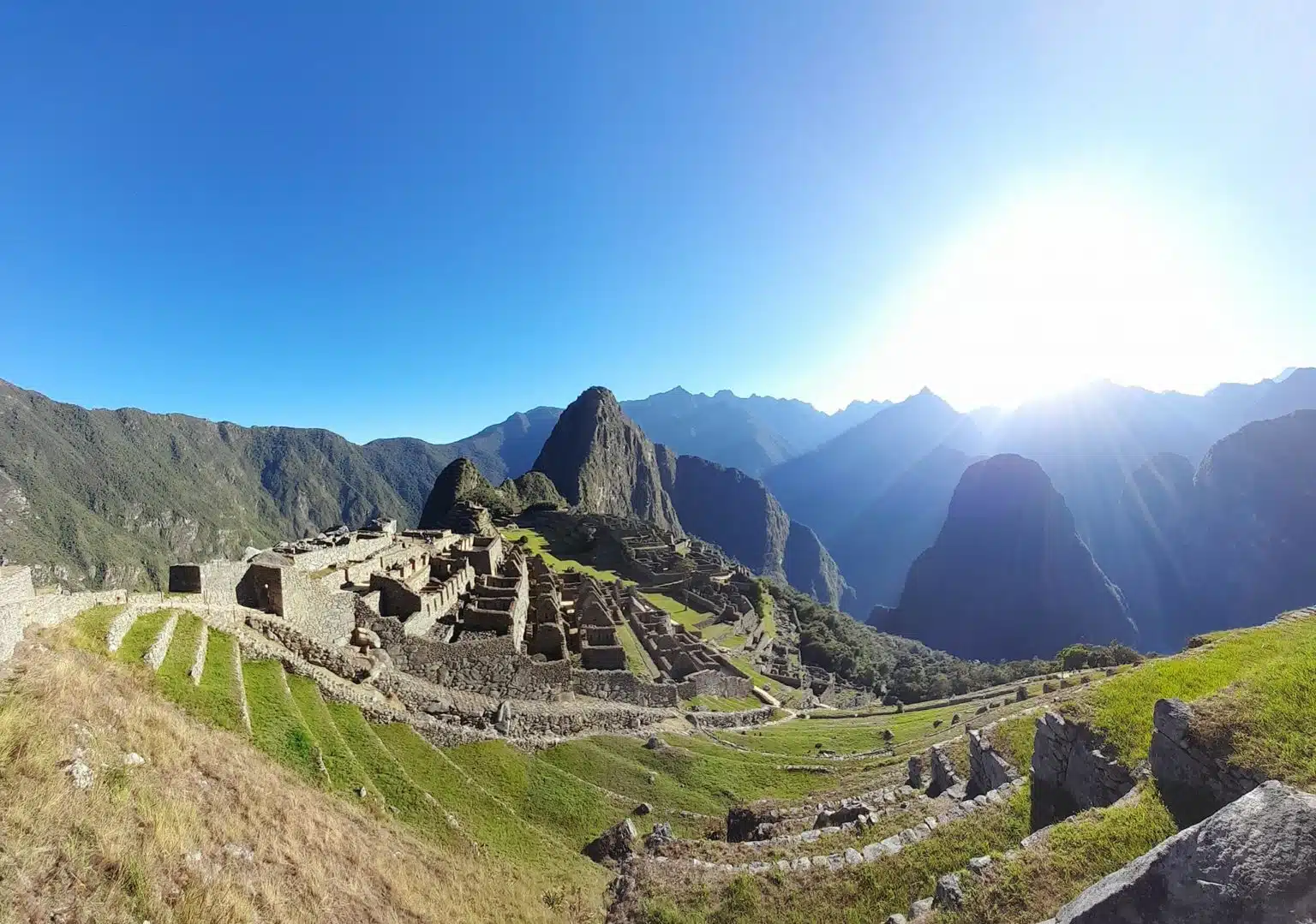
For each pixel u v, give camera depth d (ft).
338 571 105.50
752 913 41.06
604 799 74.95
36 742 29.89
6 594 43.96
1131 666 82.94
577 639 141.69
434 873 44.91
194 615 65.16
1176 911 22.30
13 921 21.20
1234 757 34.68
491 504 520.01
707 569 363.97
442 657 94.89
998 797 48.83
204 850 31.30
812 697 209.87
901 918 34.58
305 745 54.44
